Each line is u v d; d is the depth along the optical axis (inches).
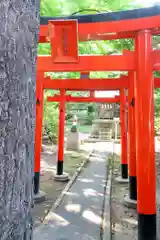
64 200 226.5
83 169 376.8
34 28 39.9
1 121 34.7
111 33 138.7
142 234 134.3
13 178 35.5
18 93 36.3
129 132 228.4
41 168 381.4
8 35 35.7
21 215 36.6
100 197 237.5
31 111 39.4
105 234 156.4
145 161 135.6
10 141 35.2
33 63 40.1
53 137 685.3
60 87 245.8
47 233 158.4
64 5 164.9
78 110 1025.5
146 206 134.1
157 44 237.9
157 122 647.8
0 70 34.9
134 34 145.3
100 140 775.1
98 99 384.8
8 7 36.0
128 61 141.6
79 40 151.4
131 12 134.4
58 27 131.2
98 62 142.9
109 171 365.4
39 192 234.8
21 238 36.5
